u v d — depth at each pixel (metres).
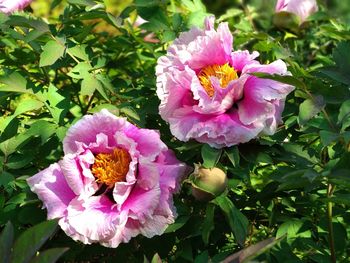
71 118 0.98
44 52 0.86
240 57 0.81
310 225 0.81
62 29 0.98
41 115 0.92
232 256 0.63
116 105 0.91
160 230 0.73
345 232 0.81
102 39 1.16
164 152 0.77
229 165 0.82
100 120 0.76
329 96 0.81
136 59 1.13
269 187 0.84
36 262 0.57
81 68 0.89
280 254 0.77
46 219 0.78
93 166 0.77
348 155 0.70
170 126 0.78
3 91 0.89
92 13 0.94
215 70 0.81
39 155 0.87
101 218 0.73
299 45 1.29
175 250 0.84
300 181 0.72
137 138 0.76
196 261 0.71
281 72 0.77
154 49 1.06
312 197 0.84
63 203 0.74
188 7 1.05
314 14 1.08
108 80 0.92
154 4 0.97
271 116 0.76
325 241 0.83
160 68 0.81
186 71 0.77
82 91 0.87
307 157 0.79
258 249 0.63
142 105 0.87
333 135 0.70
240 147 0.79
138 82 1.04
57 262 0.82
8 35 1.00
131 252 0.81
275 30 1.10
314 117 0.81
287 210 0.86
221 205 0.75
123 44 1.06
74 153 0.77
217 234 0.82
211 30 0.80
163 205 0.73
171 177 0.75
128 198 0.75
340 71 0.82
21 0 0.99
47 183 0.75
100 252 0.81
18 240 0.60
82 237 0.73
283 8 1.09
